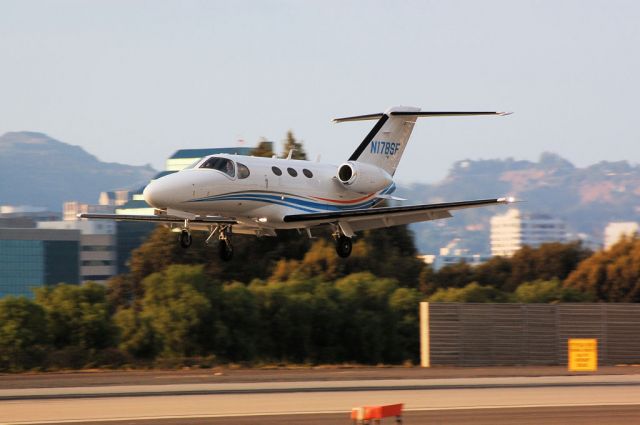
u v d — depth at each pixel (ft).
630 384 291.58
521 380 303.27
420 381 295.89
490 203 324.80
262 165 339.16
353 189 365.20
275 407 228.43
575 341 347.36
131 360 406.00
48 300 424.46
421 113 385.70
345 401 240.73
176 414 214.90
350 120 386.73
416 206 332.19
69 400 238.48
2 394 249.75
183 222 338.54
